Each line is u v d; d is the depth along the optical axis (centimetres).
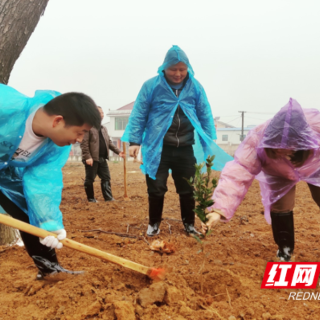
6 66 364
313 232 424
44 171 245
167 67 373
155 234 412
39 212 234
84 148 626
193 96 397
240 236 407
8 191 254
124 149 689
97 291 245
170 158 403
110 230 437
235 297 248
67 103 211
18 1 357
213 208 262
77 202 666
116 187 905
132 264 248
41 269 268
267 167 282
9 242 388
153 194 402
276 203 305
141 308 218
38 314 222
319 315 219
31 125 218
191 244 372
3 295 252
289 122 236
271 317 214
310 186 305
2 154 224
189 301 234
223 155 400
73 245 233
